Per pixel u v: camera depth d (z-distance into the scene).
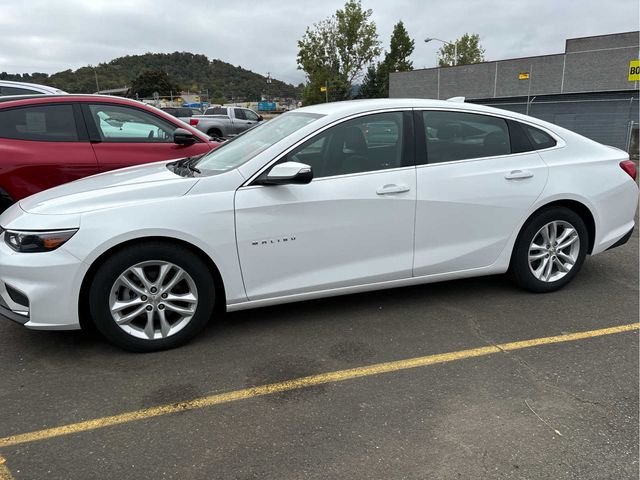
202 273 3.36
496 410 2.72
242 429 2.59
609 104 18.33
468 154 3.94
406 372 3.12
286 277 3.56
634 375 3.05
